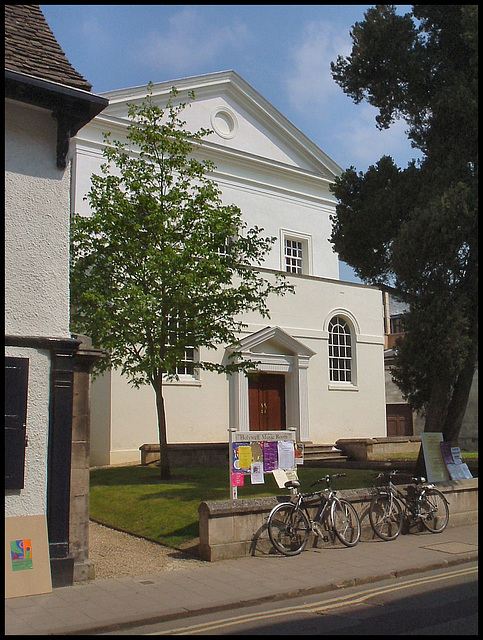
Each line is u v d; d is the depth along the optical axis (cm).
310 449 2023
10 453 723
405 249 1249
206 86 2447
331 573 807
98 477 1494
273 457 1005
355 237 1422
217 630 599
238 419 1967
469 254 1291
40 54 861
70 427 775
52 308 794
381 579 804
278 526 932
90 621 611
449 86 1342
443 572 848
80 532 778
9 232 780
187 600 686
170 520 1044
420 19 1436
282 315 2141
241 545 901
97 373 1417
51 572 736
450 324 1241
